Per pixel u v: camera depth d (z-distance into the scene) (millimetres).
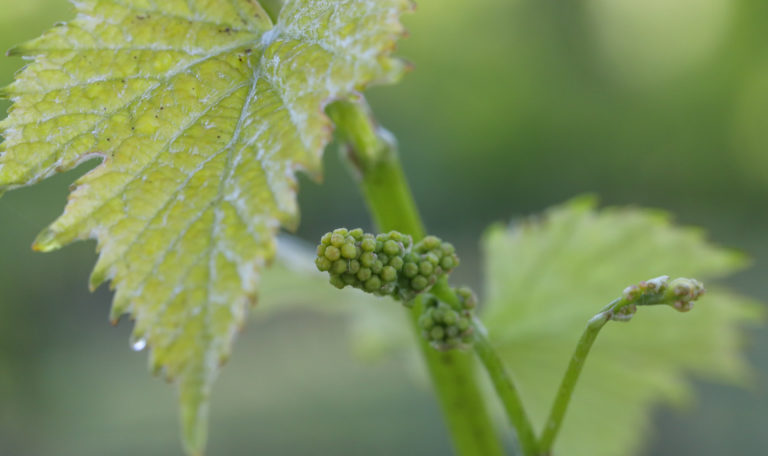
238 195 224
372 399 916
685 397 422
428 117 1472
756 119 1646
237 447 847
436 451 822
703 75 1696
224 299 223
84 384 947
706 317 393
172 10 239
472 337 245
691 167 1556
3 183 234
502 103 1528
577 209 375
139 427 877
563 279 370
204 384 223
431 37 1580
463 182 1438
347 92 222
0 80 516
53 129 235
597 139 1577
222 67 235
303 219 1215
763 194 1487
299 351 1050
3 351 924
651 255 370
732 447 760
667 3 1759
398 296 237
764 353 856
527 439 247
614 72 1668
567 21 1694
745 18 1719
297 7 235
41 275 983
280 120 225
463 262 1147
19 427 895
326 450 829
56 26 239
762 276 1057
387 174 281
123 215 229
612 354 403
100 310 1040
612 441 429
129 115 235
